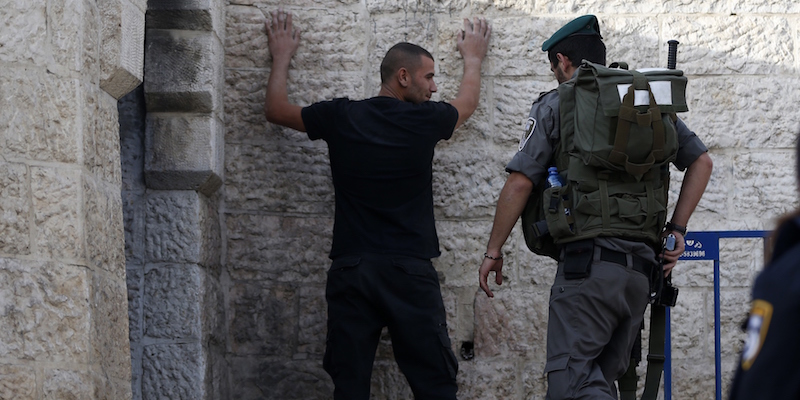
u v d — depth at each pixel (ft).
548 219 28.22
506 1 38.75
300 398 37.42
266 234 37.93
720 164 38.42
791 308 11.43
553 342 27.96
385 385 37.40
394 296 31.76
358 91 38.27
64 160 25.48
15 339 24.81
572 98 28.48
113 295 27.27
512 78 38.50
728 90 38.65
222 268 37.83
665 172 28.76
